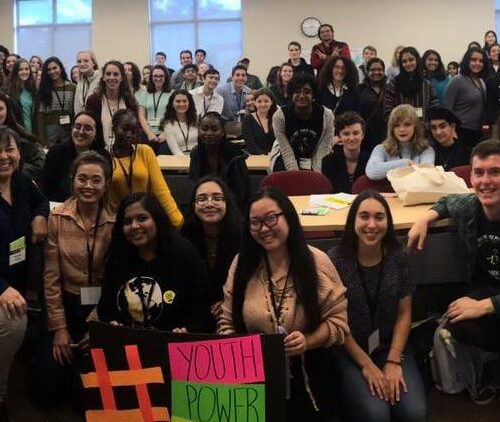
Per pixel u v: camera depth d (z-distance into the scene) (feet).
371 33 30.37
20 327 7.08
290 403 6.31
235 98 22.90
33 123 17.26
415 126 10.89
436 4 29.73
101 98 13.93
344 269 6.93
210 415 5.54
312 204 9.50
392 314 6.98
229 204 7.85
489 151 6.87
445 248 8.25
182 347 5.63
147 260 7.30
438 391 7.81
